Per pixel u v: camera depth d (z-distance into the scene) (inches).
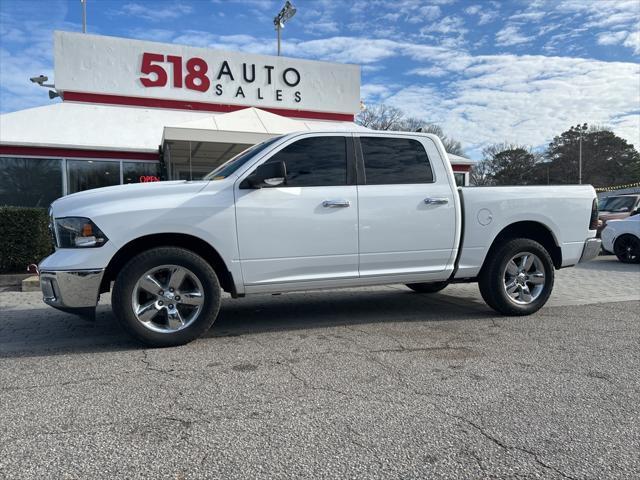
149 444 104.6
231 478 91.9
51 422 115.3
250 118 483.5
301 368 152.9
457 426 113.2
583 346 177.0
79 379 144.1
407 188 202.1
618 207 598.5
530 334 193.3
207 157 577.0
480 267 217.0
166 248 172.1
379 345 178.4
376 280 201.0
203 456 99.7
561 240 228.5
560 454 101.0
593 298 274.2
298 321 217.5
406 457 99.5
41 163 542.9
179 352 169.9
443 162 211.0
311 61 758.5
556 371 150.3
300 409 122.3
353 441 106.0
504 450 102.5
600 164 2947.8
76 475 92.7
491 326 206.7
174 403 126.0
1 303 272.1
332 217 190.1
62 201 175.2
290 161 189.8
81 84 645.3
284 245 184.9
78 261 165.3
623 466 96.4
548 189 226.7
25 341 188.1
